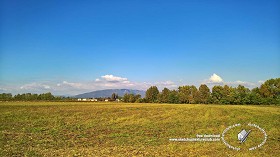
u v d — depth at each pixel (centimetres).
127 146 2581
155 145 2631
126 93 17688
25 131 3641
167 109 8450
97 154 2217
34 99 19075
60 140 2947
